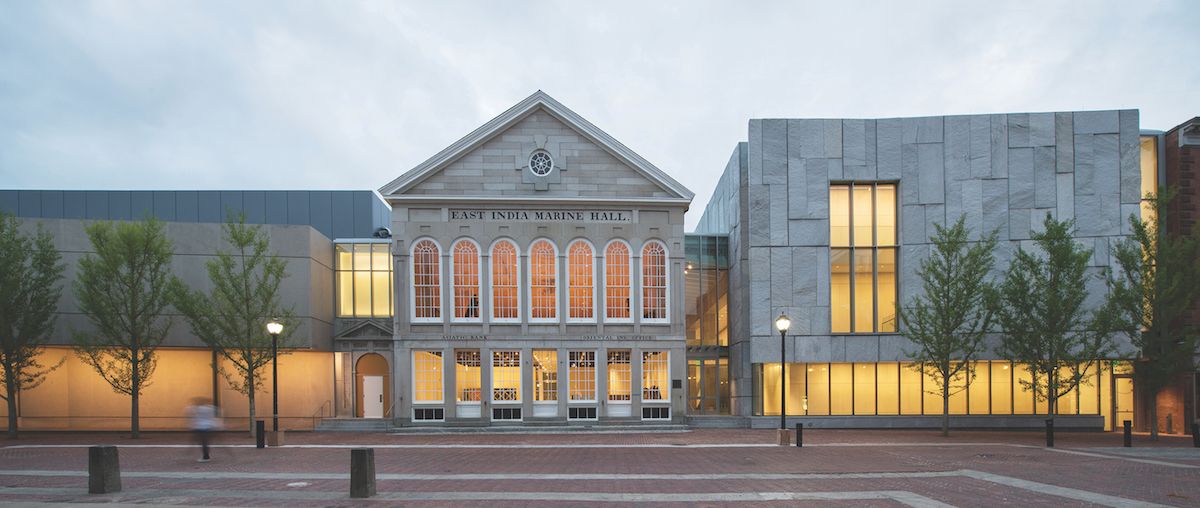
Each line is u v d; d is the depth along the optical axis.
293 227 29.08
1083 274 27.69
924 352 27.08
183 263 27.95
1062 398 29.23
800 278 29.59
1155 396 24.55
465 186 28.28
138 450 20.70
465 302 27.95
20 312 24.31
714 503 11.91
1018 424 28.88
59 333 26.53
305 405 30.58
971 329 25.94
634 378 28.00
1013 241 28.86
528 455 19.11
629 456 18.86
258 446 21.09
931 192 29.38
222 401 29.39
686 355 32.78
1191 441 24.53
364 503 11.82
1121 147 28.88
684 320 28.61
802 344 29.34
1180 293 24.25
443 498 12.27
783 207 29.81
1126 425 21.86
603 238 28.45
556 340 27.88
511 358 27.91
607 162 28.72
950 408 29.19
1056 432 28.39
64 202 37.06
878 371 29.52
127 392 25.27
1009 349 26.52
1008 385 29.08
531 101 28.42
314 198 38.06
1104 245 28.58
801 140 29.94
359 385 31.77
